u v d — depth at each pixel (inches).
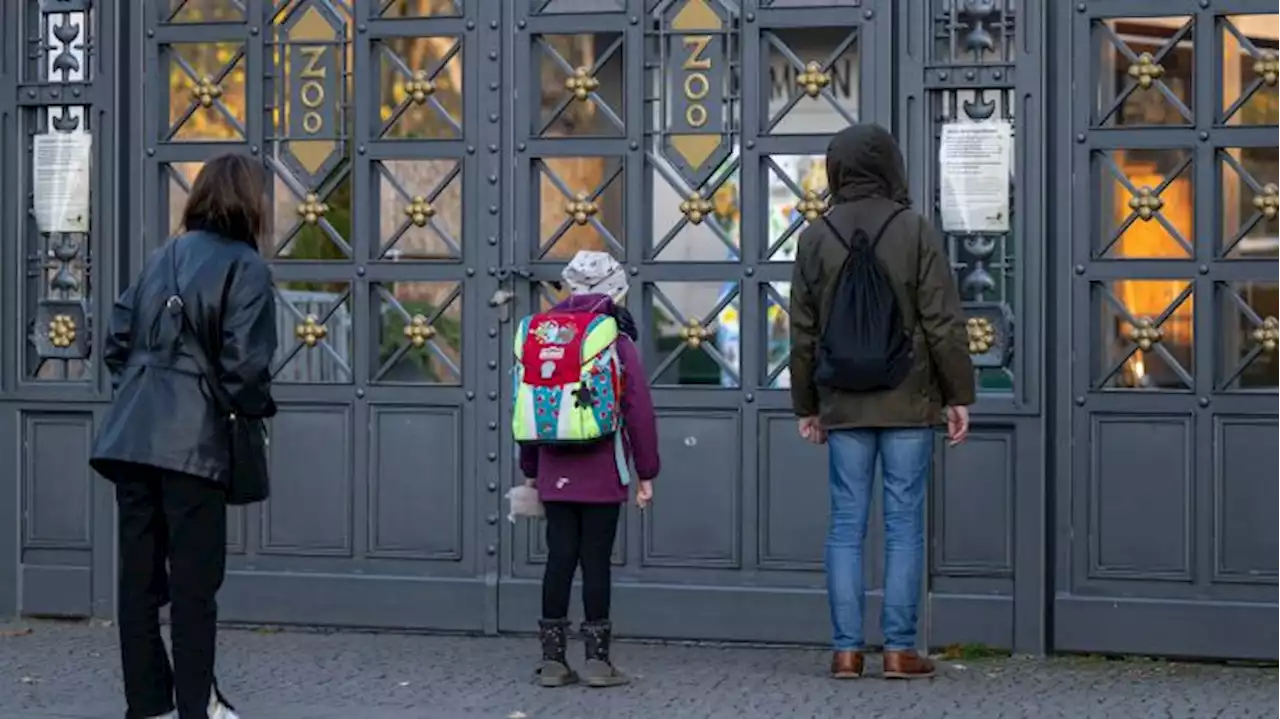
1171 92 362.3
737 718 315.3
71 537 407.2
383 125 394.6
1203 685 342.0
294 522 396.8
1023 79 364.5
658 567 381.7
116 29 402.3
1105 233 366.0
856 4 372.5
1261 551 357.7
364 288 393.7
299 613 396.2
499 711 322.3
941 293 331.9
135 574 297.9
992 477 366.9
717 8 379.6
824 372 333.4
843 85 374.9
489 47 387.9
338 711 322.0
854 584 343.0
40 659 370.9
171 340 288.5
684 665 361.1
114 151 402.6
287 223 398.3
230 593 398.9
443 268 390.3
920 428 336.5
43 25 407.2
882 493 370.0
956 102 370.0
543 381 332.8
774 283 377.4
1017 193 365.1
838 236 335.6
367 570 394.3
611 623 364.5
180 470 284.5
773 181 378.6
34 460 408.8
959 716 315.6
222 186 295.3
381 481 393.4
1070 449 365.4
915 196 369.1
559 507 342.0
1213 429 359.3
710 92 380.2
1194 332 360.8
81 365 407.8
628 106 382.6
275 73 398.9
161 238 403.2
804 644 375.6
